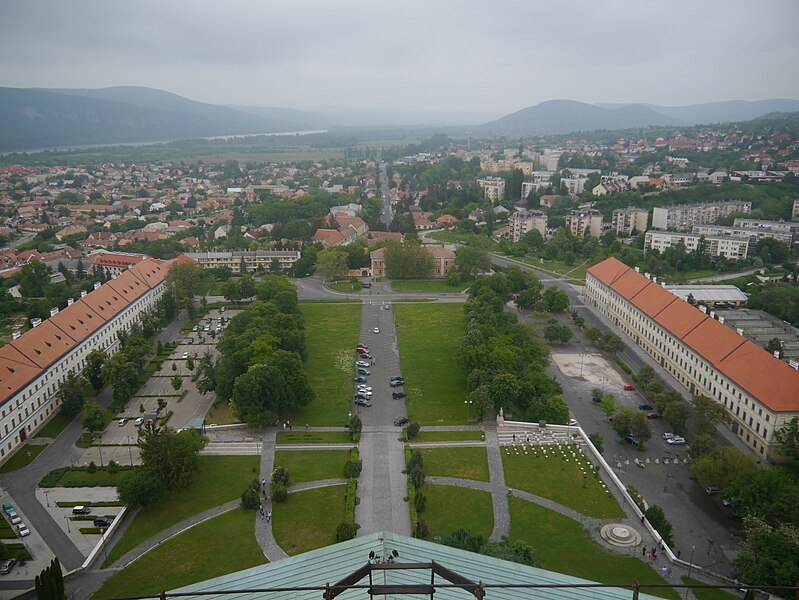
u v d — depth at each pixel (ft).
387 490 496.23
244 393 582.35
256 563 413.39
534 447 566.77
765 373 582.35
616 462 548.31
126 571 407.03
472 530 445.78
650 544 434.30
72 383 634.02
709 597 383.86
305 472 523.29
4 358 595.06
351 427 584.40
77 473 528.22
